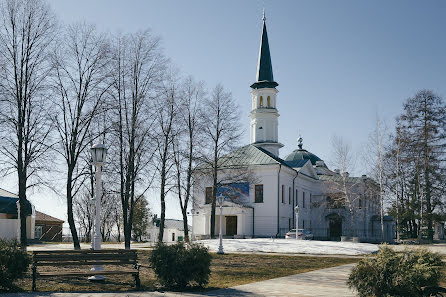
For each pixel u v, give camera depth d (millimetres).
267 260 25141
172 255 13805
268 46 67938
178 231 72125
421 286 10484
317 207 66875
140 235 75438
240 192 56812
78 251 14117
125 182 32031
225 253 30000
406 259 10961
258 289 13914
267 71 67188
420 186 53656
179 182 40719
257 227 55688
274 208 55188
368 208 65938
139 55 31250
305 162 66375
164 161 38125
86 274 13961
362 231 67125
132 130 30438
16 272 12992
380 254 11078
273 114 66188
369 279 10664
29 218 52625
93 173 29719
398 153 52812
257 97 66938
